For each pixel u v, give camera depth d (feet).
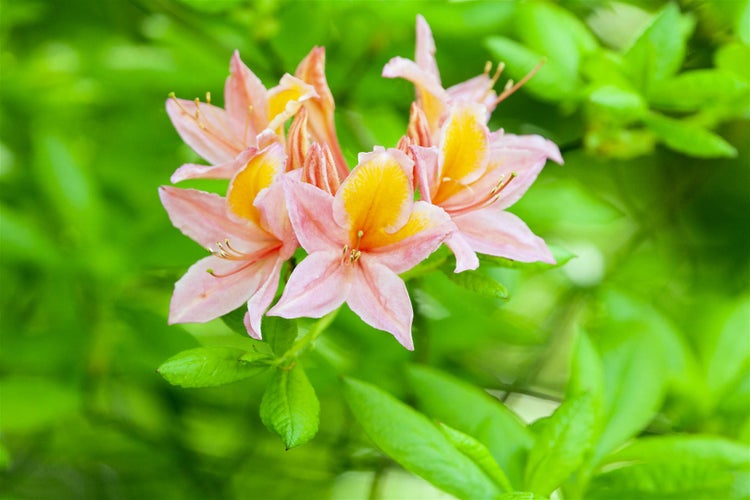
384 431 2.97
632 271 3.69
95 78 3.58
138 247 3.43
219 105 3.53
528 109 3.75
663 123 3.26
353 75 3.46
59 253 3.46
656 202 3.74
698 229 3.87
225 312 2.95
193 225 2.97
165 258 3.31
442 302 3.36
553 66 3.31
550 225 3.44
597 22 3.70
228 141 3.02
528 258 2.96
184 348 3.36
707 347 3.30
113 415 3.52
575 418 3.00
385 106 3.50
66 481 3.72
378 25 3.45
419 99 3.02
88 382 3.48
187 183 3.45
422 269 3.01
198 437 3.63
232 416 3.60
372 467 3.46
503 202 2.99
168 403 3.58
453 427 3.06
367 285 2.91
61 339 3.47
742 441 3.24
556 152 3.04
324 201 2.89
